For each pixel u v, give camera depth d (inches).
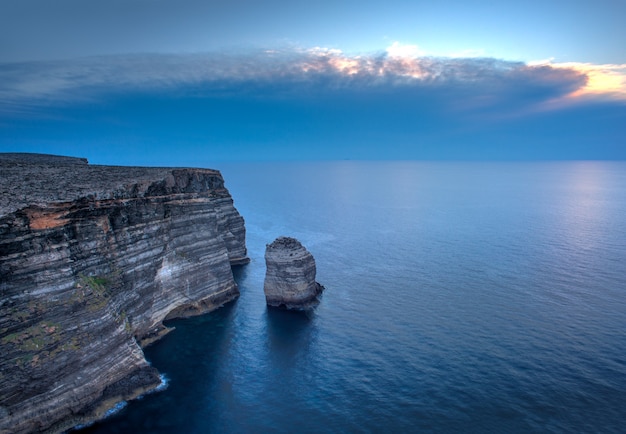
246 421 1346.0
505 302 2197.3
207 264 2345.0
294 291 2265.0
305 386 1539.1
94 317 1421.0
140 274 1872.5
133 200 1859.0
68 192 1540.4
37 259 1293.1
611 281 2438.5
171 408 1416.1
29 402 1227.9
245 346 1861.5
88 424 1328.7
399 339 1862.7
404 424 1307.8
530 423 1289.4
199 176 2551.7
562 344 1743.4
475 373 1569.9
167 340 1927.9
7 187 1517.0
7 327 1198.3
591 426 1266.0
